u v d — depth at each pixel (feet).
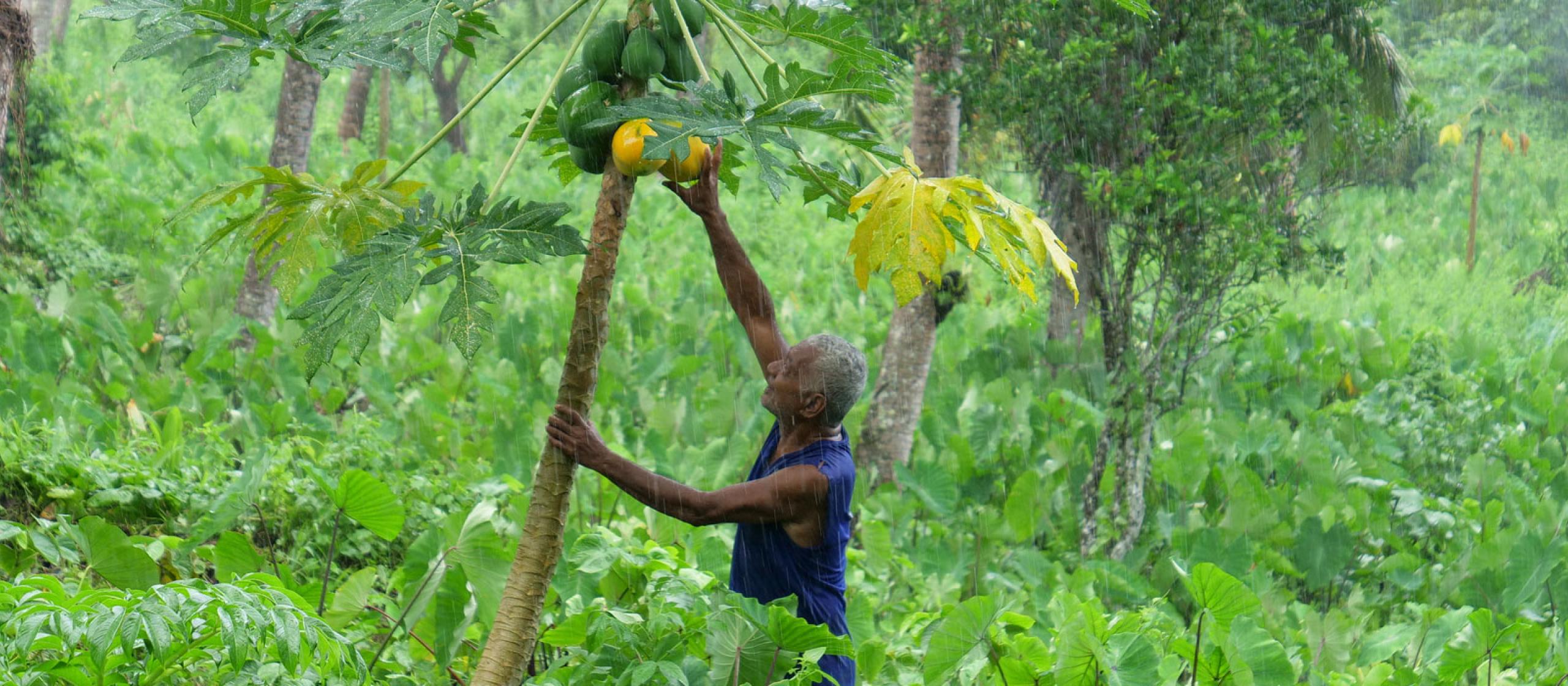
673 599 11.40
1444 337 40.34
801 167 9.55
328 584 15.71
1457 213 61.98
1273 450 27.53
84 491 16.02
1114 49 21.53
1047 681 12.64
